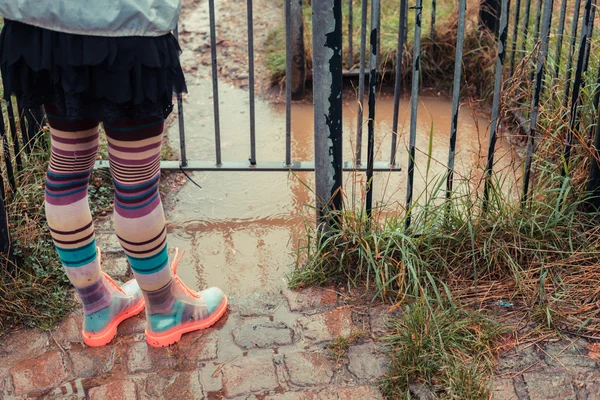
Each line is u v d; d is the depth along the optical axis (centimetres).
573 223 283
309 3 554
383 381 228
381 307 262
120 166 211
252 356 244
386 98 461
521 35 443
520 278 265
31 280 269
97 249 257
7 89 195
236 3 593
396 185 364
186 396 228
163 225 228
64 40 183
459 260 276
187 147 404
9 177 299
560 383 225
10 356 245
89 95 192
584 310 254
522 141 396
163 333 246
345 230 278
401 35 305
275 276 298
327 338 250
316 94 258
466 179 288
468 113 441
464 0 248
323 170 270
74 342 251
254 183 373
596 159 279
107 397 227
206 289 272
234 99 463
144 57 187
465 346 238
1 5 184
